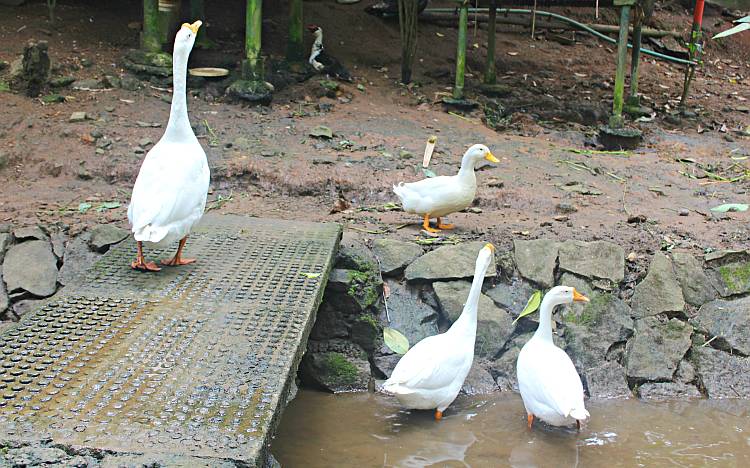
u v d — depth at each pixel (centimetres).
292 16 983
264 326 413
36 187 673
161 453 291
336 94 949
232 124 821
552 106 992
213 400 333
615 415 505
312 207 671
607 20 1345
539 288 585
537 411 468
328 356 543
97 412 319
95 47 980
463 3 930
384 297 574
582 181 745
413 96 990
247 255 524
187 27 497
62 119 781
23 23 1006
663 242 618
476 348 554
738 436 480
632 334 566
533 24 1048
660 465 440
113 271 490
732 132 983
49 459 286
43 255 577
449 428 480
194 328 408
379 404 514
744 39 1406
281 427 477
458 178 609
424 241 602
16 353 373
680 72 1270
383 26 1180
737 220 664
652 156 849
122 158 715
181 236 487
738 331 570
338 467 429
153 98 864
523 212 678
